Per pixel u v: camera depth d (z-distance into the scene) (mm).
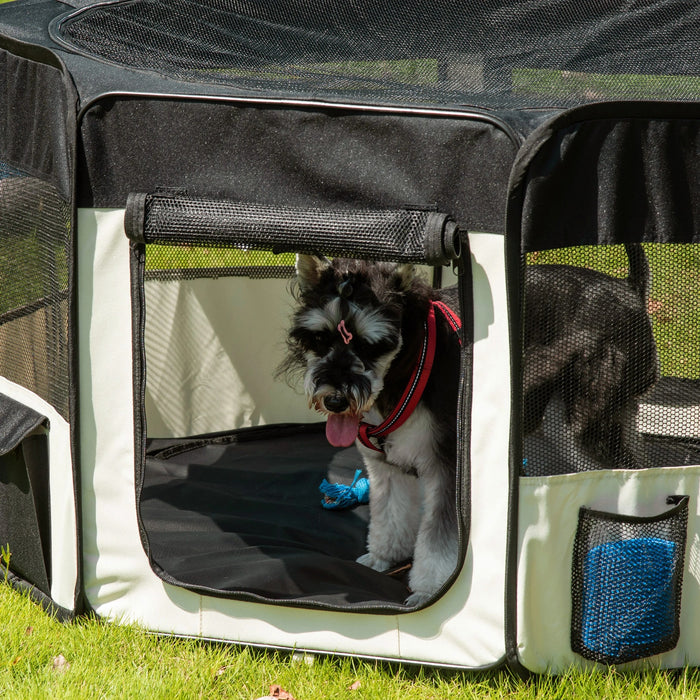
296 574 4438
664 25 4531
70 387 4070
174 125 3826
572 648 3711
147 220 3783
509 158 3395
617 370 3607
